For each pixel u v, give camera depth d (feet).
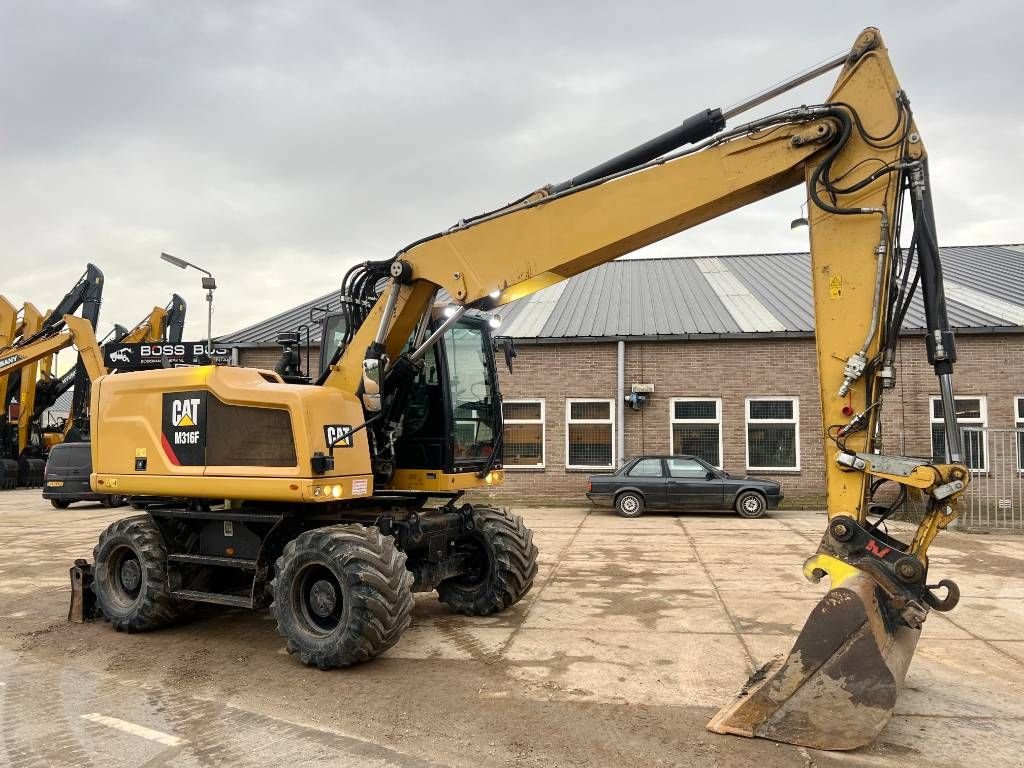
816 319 14.61
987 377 49.62
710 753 12.47
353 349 20.20
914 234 14.03
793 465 52.47
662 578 27.27
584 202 17.11
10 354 70.95
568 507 52.90
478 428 22.63
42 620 22.31
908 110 14.12
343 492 18.38
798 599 23.76
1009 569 28.94
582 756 12.42
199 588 21.61
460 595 22.30
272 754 12.62
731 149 15.47
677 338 53.57
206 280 31.99
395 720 14.07
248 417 18.76
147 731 13.67
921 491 13.78
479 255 18.49
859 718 12.39
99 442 21.83
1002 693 15.31
